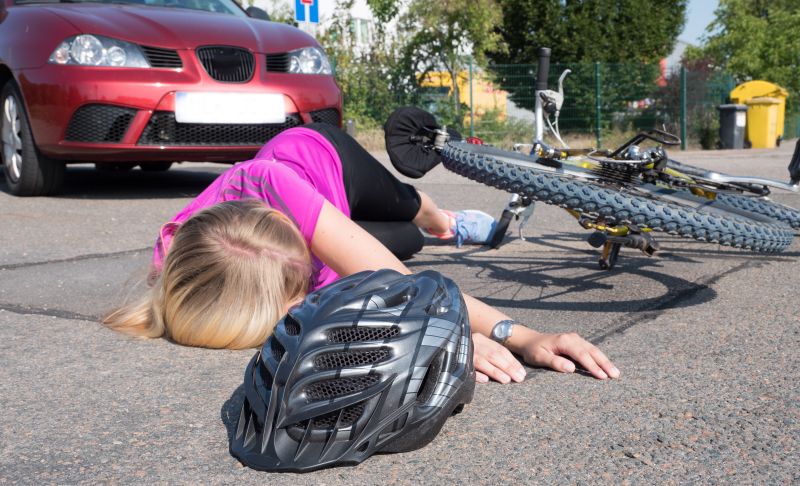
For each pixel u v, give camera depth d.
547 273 3.19
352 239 2.00
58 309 2.66
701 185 2.96
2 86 5.48
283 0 14.84
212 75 5.05
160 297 2.12
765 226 2.45
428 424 1.49
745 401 1.75
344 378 1.44
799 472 1.42
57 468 1.49
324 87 5.50
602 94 14.88
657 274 3.14
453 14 14.03
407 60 14.15
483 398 1.79
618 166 2.72
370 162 2.71
